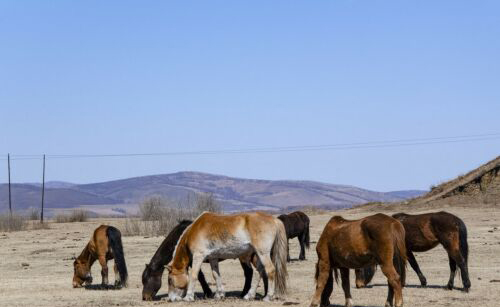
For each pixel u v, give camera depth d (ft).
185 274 54.13
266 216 52.80
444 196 200.44
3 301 55.67
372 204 208.95
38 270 81.56
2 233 153.28
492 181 199.31
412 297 54.29
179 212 137.39
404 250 44.32
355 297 55.21
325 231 47.09
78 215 198.39
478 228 127.13
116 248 61.41
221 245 52.60
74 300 55.52
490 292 57.06
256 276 53.67
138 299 55.83
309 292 58.23
